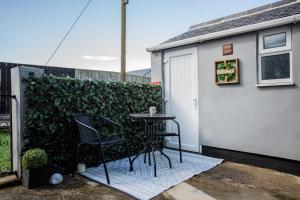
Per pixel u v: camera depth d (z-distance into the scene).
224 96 4.77
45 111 3.47
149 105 5.46
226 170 4.09
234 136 4.63
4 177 3.37
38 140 3.45
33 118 3.34
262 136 4.27
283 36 4.03
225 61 4.69
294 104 3.90
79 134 3.83
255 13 5.56
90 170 3.96
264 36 4.24
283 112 4.02
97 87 4.24
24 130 3.33
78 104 3.91
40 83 3.41
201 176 3.77
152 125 4.34
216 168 4.21
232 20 5.78
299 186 3.37
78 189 3.20
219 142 4.86
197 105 5.24
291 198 2.98
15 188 3.17
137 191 3.08
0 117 6.61
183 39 5.39
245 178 3.69
